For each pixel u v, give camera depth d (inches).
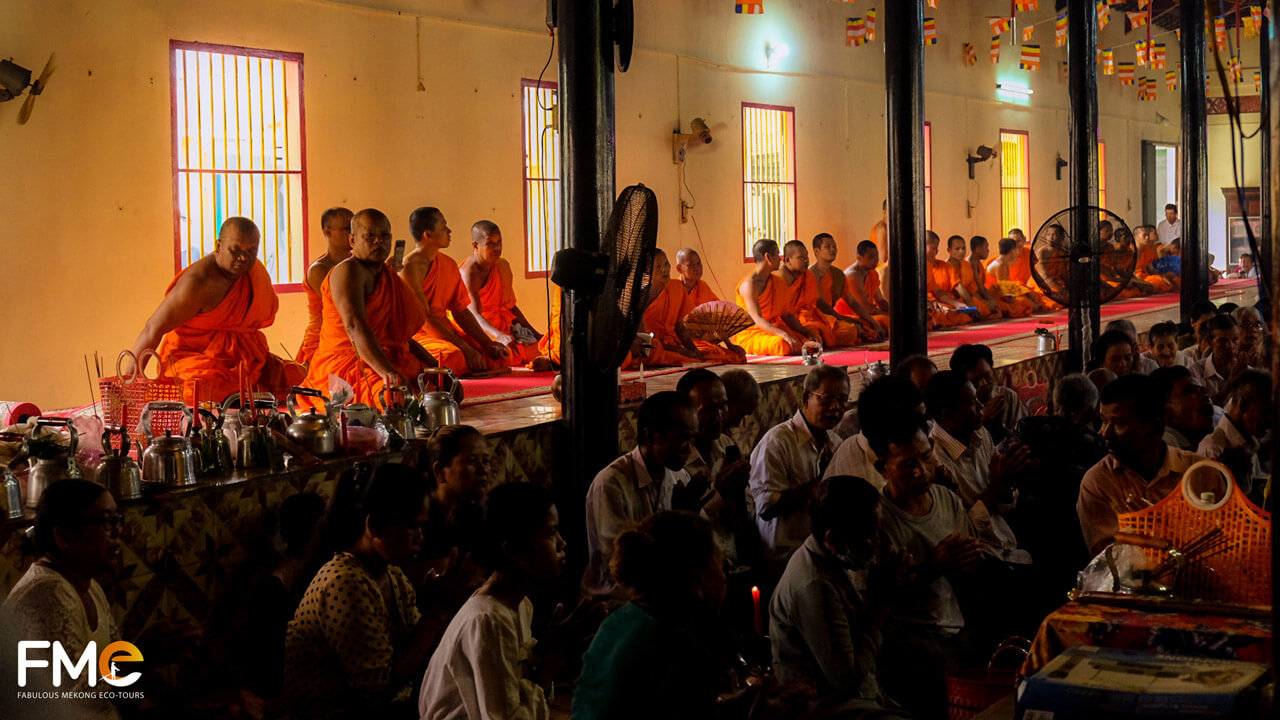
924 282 330.0
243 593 197.2
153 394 229.1
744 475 213.3
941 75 739.4
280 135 393.1
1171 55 1058.1
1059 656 112.2
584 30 232.2
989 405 267.7
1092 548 183.2
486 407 293.1
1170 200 1107.3
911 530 182.1
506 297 422.9
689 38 543.5
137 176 357.7
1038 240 422.6
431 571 187.9
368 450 223.6
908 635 178.1
